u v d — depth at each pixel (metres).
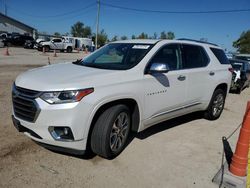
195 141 5.24
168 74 4.90
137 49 4.86
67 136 3.69
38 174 3.66
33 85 3.77
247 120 3.84
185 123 6.30
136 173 3.89
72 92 3.61
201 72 5.78
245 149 3.88
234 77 11.93
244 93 12.70
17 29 60.69
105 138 3.93
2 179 3.48
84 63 5.01
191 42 5.83
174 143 5.04
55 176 3.65
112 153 4.14
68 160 4.07
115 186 3.55
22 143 4.48
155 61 4.74
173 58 5.18
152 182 3.71
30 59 22.02
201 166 4.26
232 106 9.09
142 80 4.39
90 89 3.71
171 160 4.37
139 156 4.39
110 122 3.94
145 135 5.30
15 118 4.03
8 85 9.17
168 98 4.96
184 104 5.46
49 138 3.69
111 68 4.46
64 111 3.57
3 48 36.03
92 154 4.30
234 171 3.94
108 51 5.23
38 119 3.64
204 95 6.03
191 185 3.73
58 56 29.20
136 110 4.44
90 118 3.73
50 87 3.63
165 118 5.15
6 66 15.44
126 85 4.14
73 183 3.54
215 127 6.21
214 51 6.53
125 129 4.36
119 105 4.12
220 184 3.76
